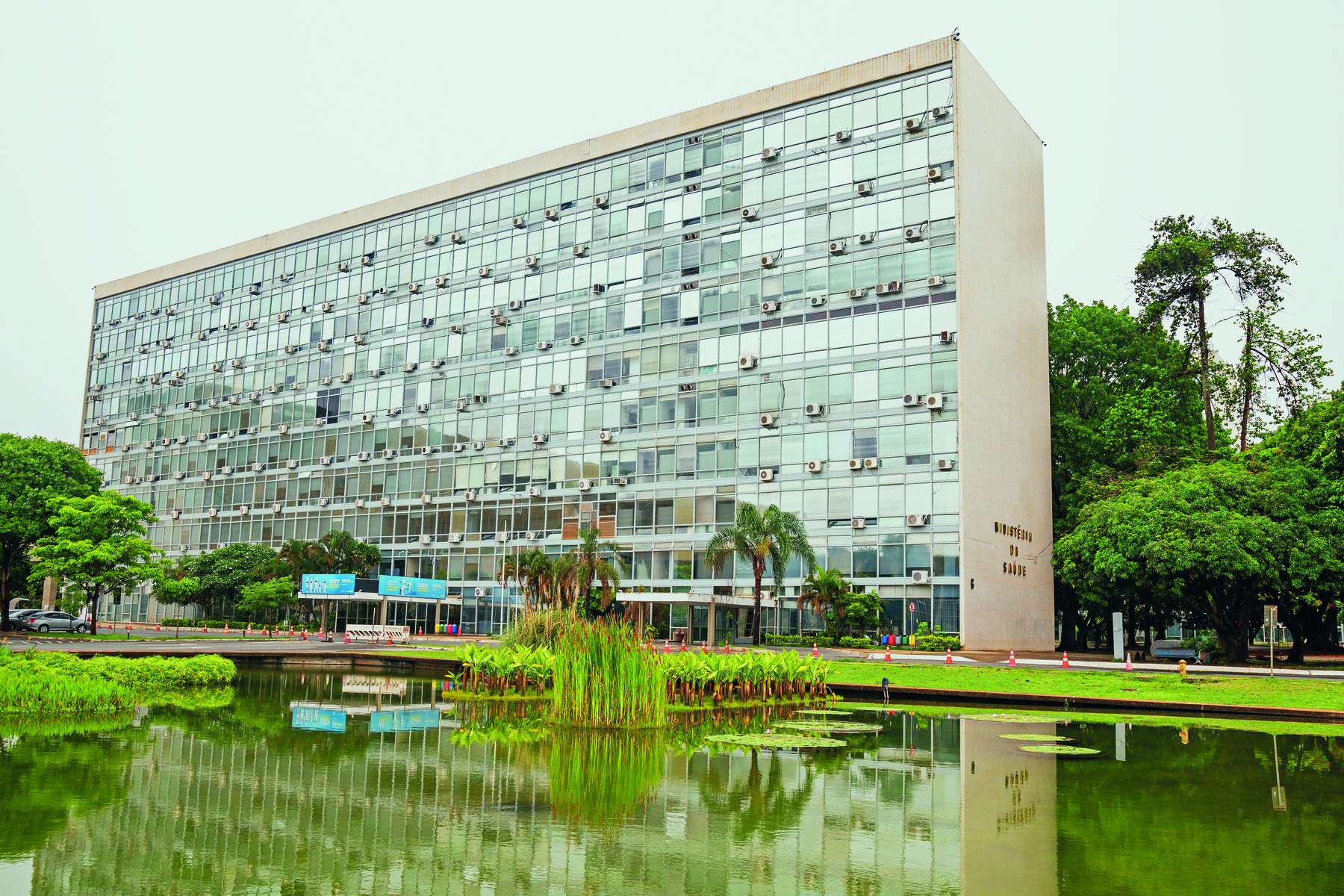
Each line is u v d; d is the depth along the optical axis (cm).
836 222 5025
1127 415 5203
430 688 2912
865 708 2522
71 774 1402
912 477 4609
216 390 7938
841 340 4925
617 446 5672
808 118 5203
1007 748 1777
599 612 4769
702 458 5328
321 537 6662
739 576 5106
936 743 1845
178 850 1008
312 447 7175
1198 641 4428
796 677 2700
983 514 4591
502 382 6266
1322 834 1116
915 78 4847
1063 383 5706
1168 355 5747
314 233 7494
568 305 6031
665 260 5644
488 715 2239
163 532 8025
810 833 1112
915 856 1013
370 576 6250
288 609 6644
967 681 2884
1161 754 1717
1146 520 3884
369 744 1742
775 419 5062
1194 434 5594
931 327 4647
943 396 4562
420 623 6325
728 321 5347
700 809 1238
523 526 5988
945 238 4656
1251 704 2389
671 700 2517
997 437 4812
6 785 1316
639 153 5866
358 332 7088
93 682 2238
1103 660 4084
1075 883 918
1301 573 3681
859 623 4588
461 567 6231
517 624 3131
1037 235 5550
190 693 2677
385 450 6756
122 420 8662
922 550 4525
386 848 1030
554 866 972
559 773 1480
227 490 7638
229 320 7975
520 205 6388
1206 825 1155
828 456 4881
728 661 2611
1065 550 4344
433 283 6725
